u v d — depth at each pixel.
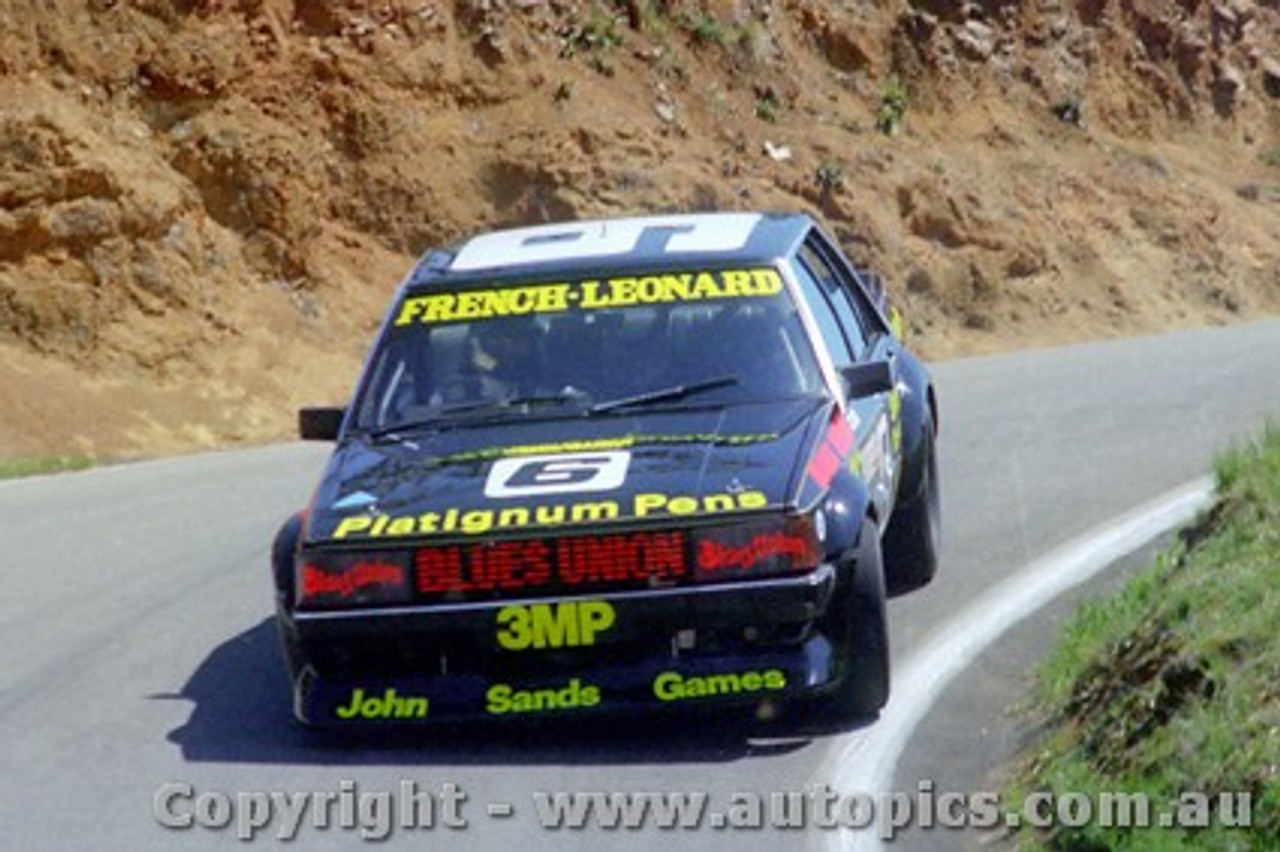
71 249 28.55
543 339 13.48
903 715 12.69
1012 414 23.92
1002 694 13.22
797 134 38.56
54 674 14.21
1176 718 10.85
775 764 11.80
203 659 14.43
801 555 11.64
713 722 12.53
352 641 11.81
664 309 13.55
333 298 31.05
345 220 32.47
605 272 13.81
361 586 11.76
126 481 22.19
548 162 34.03
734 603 11.55
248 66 32.00
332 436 13.55
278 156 31.20
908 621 15.04
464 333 13.59
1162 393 24.84
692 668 11.73
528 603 11.62
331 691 12.03
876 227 37.28
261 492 20.84
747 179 36.47
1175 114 48.28
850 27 42.25
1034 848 10.39
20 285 28.08
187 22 31.67
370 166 32.84
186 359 28.59
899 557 15.95
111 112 30.39
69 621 15.63
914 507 15.77
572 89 35.22
